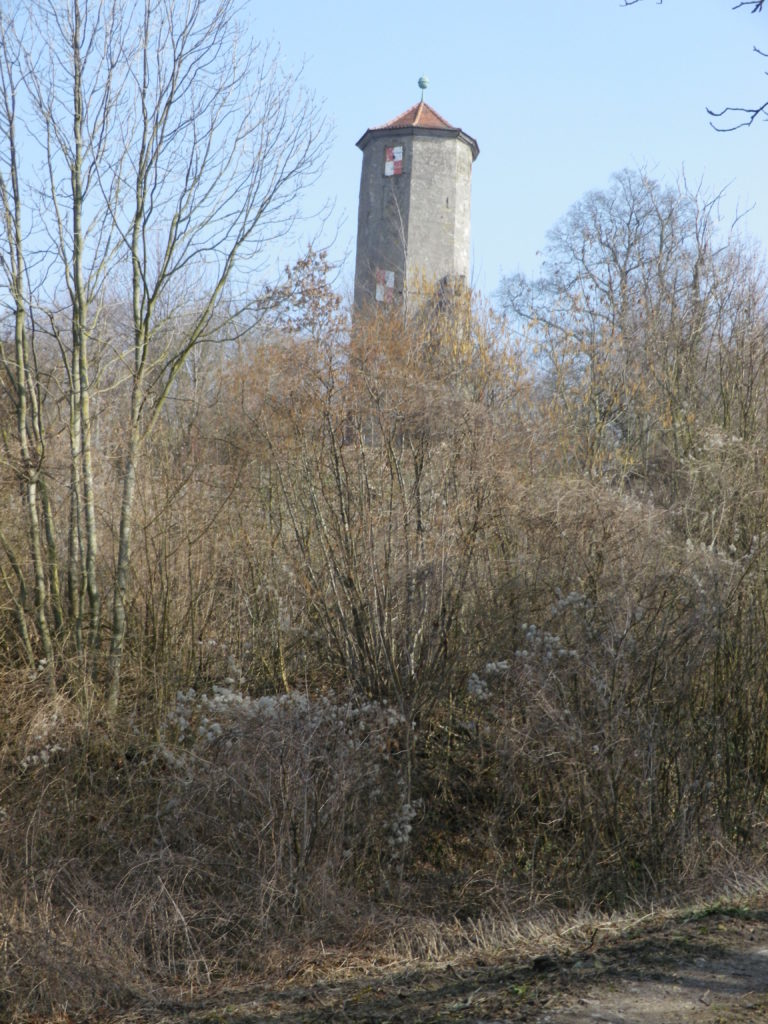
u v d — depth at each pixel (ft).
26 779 28.58
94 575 32.96
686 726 28.53
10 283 31.91
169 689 32.60
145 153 33.27
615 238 108.99
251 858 25.17
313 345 35.50
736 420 47.47
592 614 29.22
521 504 33.40
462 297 52.16
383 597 31.99
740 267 55.52
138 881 24.27
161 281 33.60
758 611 32.30
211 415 39.24
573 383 52.21
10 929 21.70
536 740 27.84
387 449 33.42
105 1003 20.45
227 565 36.17
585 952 19.43
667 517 35.14
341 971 21.29
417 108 142.61
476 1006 16.97
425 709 31.42
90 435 33.81
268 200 35.04
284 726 26.91
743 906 21.75
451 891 26.73
